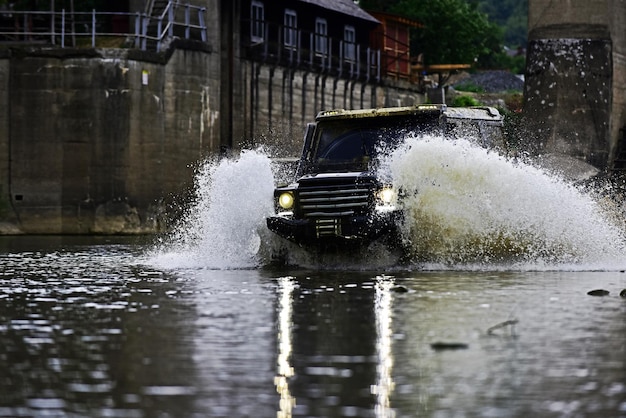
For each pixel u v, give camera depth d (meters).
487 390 13.29
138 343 16.64
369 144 31.92
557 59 70.25
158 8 77.06
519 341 16.55
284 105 89.12
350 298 22.38
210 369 14.59
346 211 29.80
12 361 15.20
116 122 70.19
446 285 24.91
